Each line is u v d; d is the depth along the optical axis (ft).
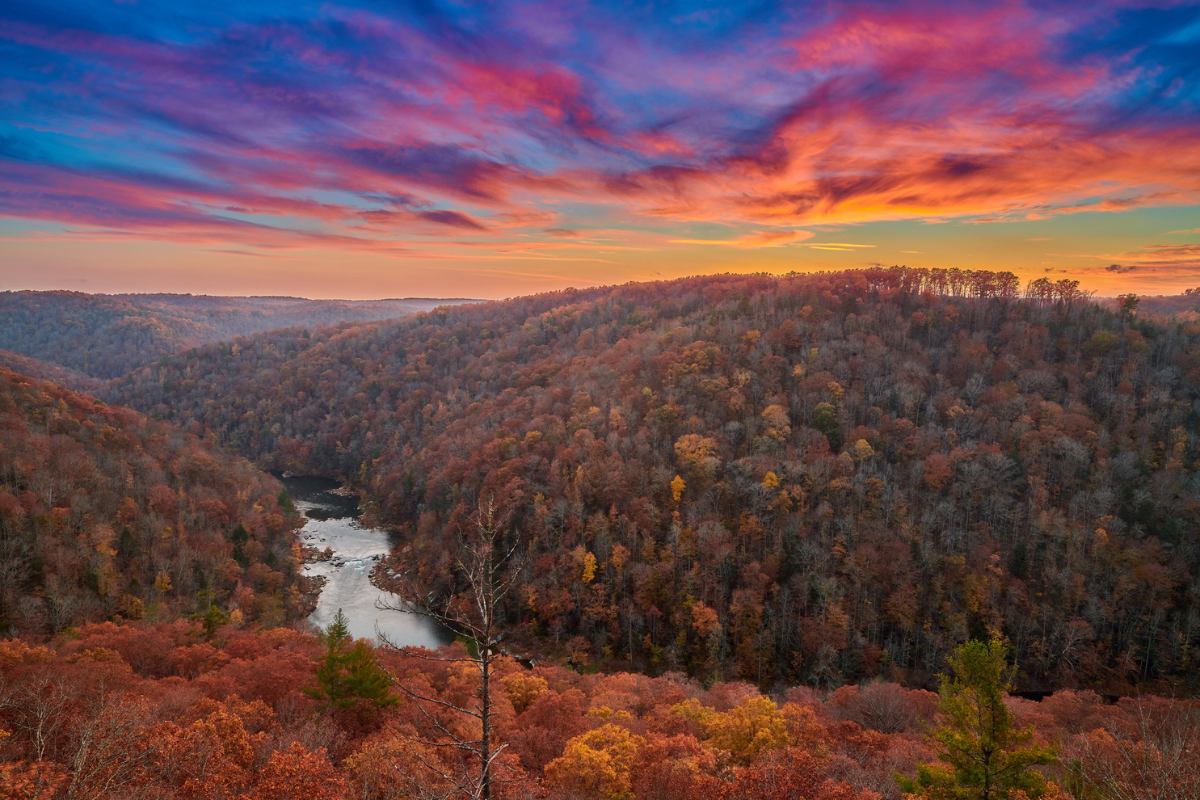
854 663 323.16
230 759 119.85
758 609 330.54
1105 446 416.46
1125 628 329.72
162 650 201.26
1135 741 149.18
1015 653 323.57
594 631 359.87
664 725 178.70
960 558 348.18
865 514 383.86
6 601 278.05
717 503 408.67
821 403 466.70
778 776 122.21
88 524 359.25
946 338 586.04
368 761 119.14
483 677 55.11
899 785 127.75
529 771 143.54
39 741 97.04
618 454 452.35
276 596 381.81
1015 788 100.37
